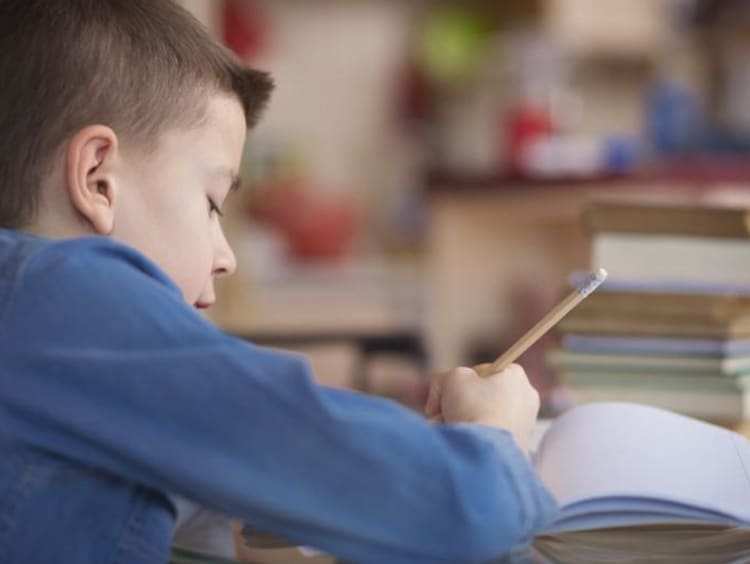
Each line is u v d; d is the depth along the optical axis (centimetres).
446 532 90
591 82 530
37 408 93
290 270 457
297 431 90
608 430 111
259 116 124
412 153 518
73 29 107
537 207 343
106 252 98
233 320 359
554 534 102
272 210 474
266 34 509
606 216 154
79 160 104
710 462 108
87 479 94
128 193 106
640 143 456
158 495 96
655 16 514
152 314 93
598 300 149
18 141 106
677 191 344
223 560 96
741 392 144
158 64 109
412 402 247
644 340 148
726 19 498
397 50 532
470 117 441
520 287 376
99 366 92
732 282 150
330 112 525
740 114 479
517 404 105
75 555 93
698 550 99
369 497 90
